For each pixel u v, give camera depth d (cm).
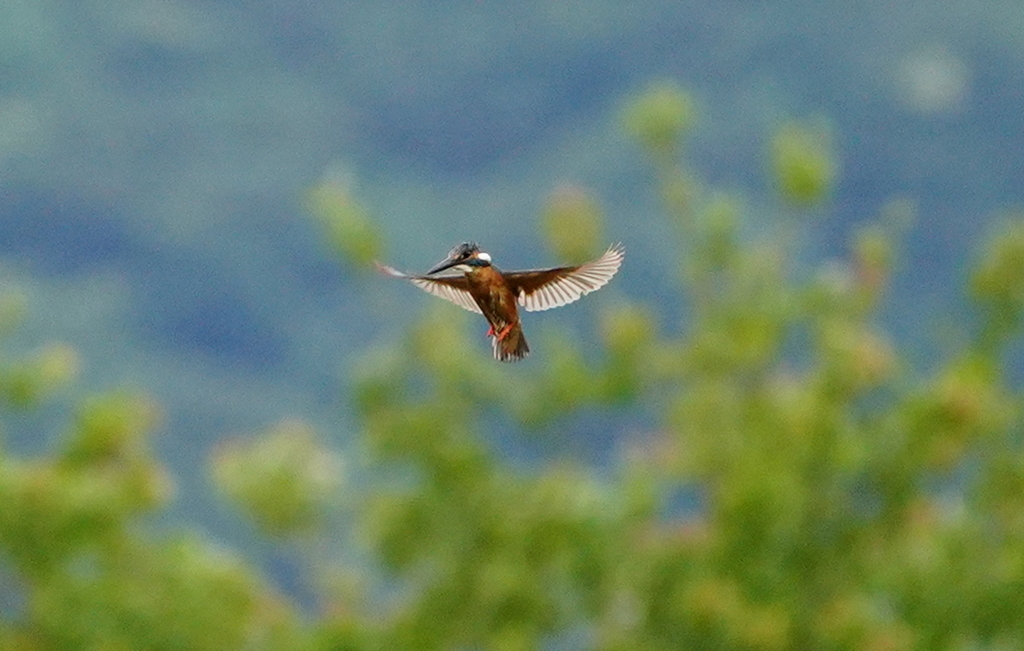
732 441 1886
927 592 1784
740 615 1739
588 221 1930
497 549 1816
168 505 1831
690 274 2000
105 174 12475
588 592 1827
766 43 13688
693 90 13425
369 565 1903
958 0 13225
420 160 13662
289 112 13375
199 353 11462
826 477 1811
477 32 14162
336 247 1852
